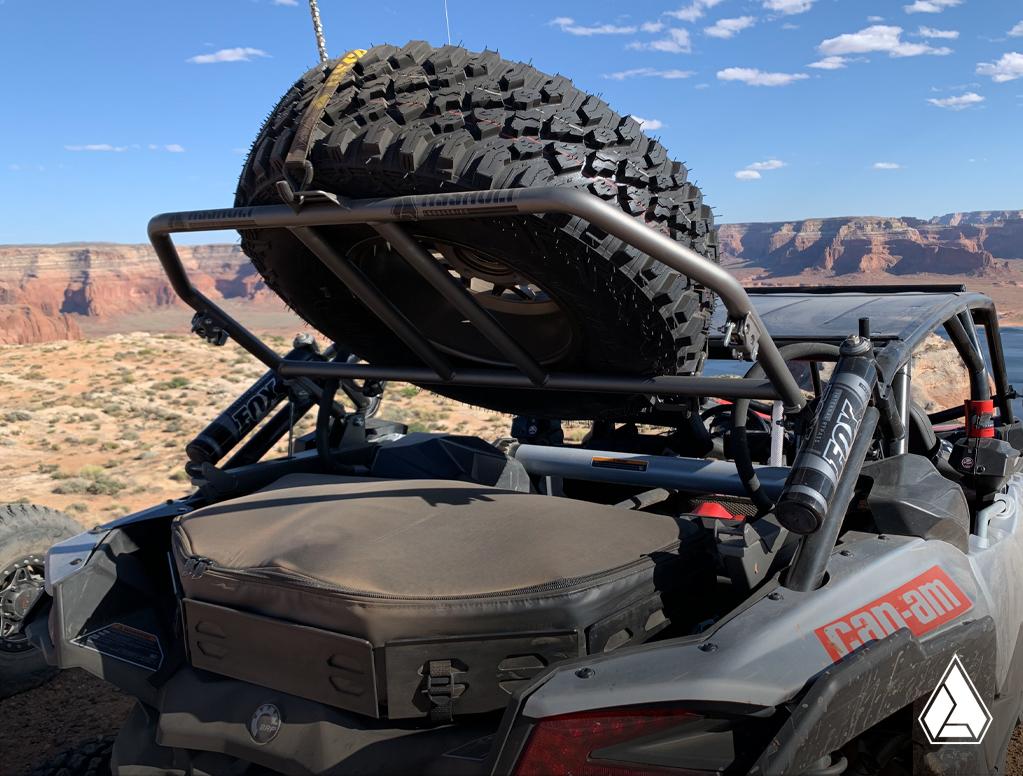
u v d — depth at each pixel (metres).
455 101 2.37
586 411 3.63
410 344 3.06
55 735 4.59
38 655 4.80
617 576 2.31
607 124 2.41
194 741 2.43
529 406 3.71
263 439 4.11
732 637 2.08
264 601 2.40
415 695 2.22
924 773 2.34
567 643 2.20
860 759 2.35
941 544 2.72
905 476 2.85
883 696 2.08
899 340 3.21
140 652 2.92
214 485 3.51
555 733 1.90
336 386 3.79
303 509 2.90
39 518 4.66
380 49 2.56
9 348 48.34
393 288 3.19
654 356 2.74
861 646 2.17
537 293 3.06
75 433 24.83
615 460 3.66
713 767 1.87
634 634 2.37
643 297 2.47
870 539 2.65
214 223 2.68
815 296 4.33
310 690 2.32
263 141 2.65
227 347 50.44
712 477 3.42
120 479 17.61
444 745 2.22
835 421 2.37
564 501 2.94
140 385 36.69
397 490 3.06
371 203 2.34
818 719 1.85
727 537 2.50
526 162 2.28
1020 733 4.29
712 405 4.98
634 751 1.90
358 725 2.29
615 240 2.35
